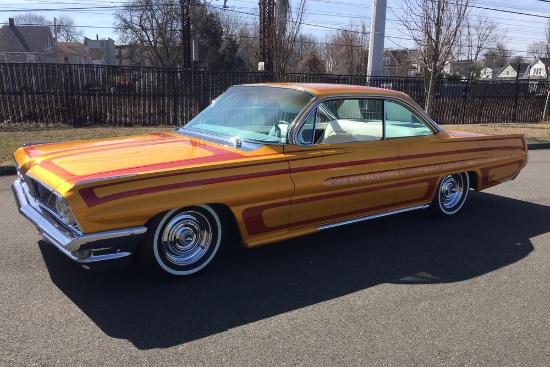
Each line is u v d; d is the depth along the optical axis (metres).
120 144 4.15
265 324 3.16
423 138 5.11
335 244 4.75
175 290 3.60
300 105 4.23
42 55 57.62
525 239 5.05
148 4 48.28
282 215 4.01
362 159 4.47
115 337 2.93
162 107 13.32
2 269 3.82
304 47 52.41
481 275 4.09
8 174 7.45
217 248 3.90
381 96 4.79
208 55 44.41
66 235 3.22
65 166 3.49
